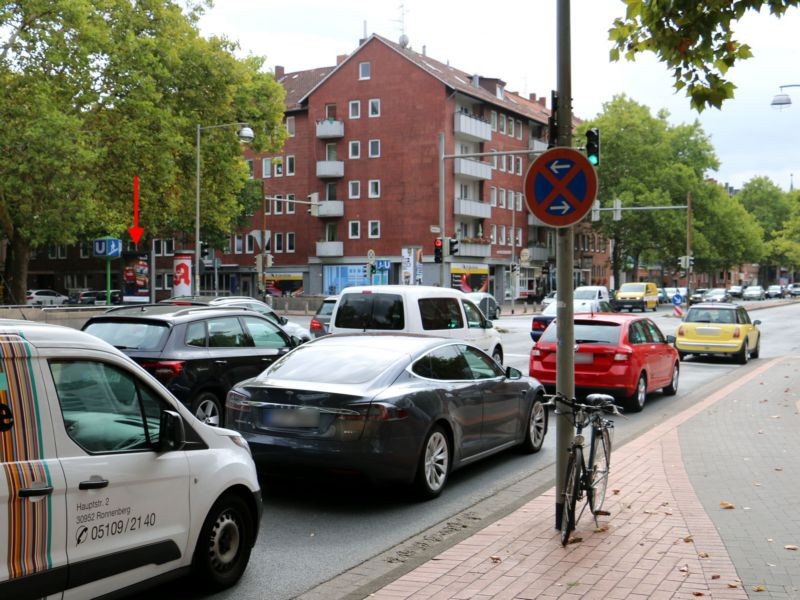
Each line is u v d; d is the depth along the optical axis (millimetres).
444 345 8500
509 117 70688
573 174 6098
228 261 71000
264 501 7621
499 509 7090
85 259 79688
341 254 63281
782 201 115812
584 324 13898
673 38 7086
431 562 5492
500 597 4816
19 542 3779
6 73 27672
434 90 59906
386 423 7117
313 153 64438
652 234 71188
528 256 55219
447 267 60344
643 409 14195
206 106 36469
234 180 39188
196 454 4992
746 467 8695
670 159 73812
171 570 4762
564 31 6195
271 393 7352
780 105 26234
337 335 8695
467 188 65188
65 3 27516
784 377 18766
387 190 61781
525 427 9773
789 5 6750
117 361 4547
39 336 4098
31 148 26594
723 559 5531
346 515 7164
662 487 7750
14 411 3846
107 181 31797
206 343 10500
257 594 5148
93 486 4156
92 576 4148
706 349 23281
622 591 4902
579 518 6219
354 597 4922
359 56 62344
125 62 30703
